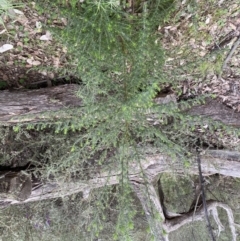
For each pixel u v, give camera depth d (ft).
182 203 9.30
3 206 6.61
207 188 8.90
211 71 6.42
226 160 7.26
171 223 8.63
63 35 4.50
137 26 4.93
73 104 5.93
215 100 6.82
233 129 4.70
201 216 8.78
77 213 8.09
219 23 5.86
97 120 5.24
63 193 6.88
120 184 4.98
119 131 5.18
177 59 5.56
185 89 6.57
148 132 5.08
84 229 8.30
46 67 5.59
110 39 4.44
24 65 6.00
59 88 6.02
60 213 7.94
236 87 6.78
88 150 6.45
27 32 5.54
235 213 9.51
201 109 6.66
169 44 5.83
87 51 4.43
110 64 4.66
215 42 6.10
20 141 6.71
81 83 6.02
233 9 5.72
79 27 4.42
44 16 5.35
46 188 6.76
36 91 5.96
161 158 6.89
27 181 6.45
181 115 4.67
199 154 7.07
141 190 6.77
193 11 5.34
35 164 6.75
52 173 6.48
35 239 8.15
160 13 4.98
